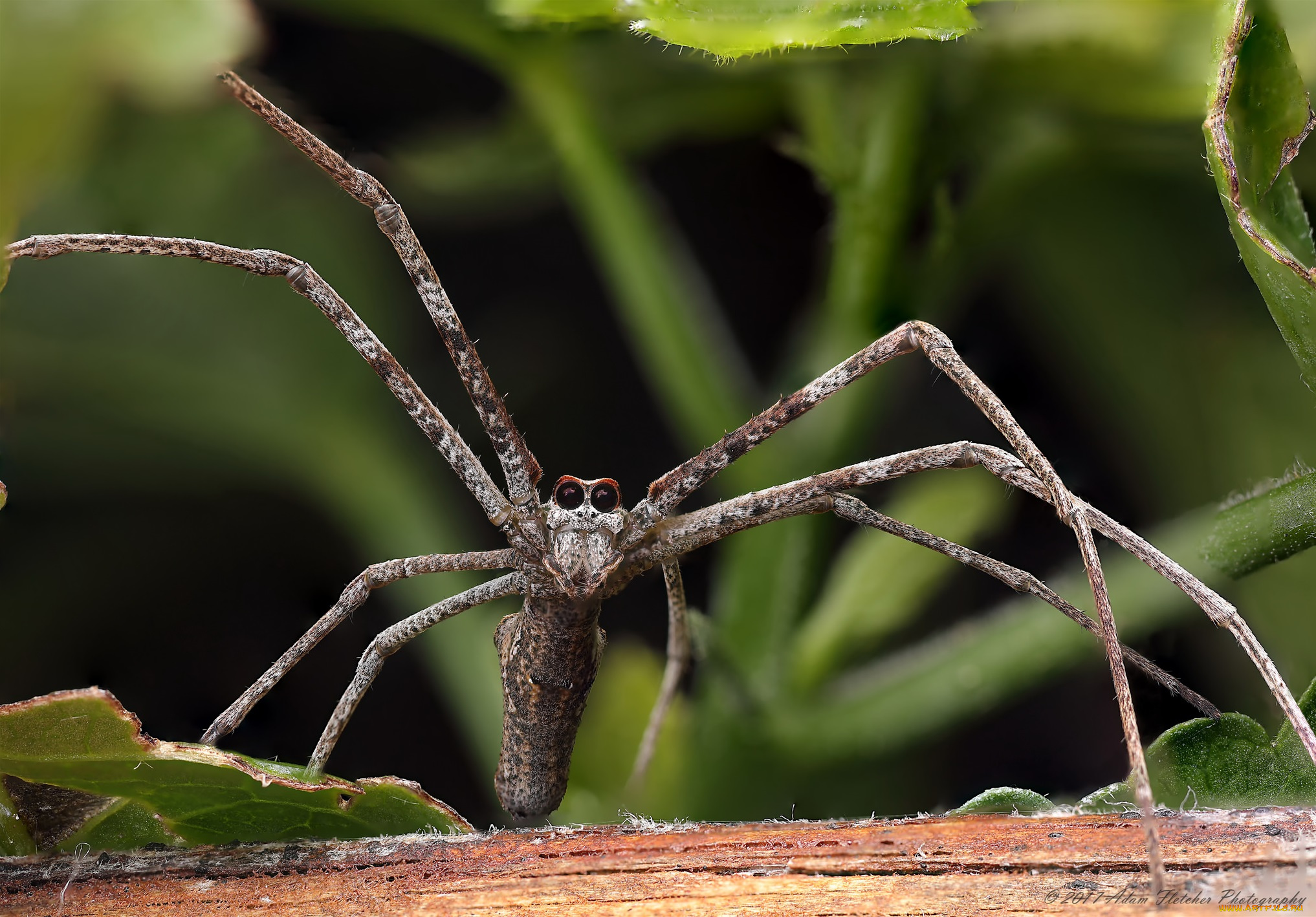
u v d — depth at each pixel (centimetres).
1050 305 27
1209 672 25
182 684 26
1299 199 23
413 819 23
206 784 22
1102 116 25
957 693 25
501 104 27
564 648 24
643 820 23
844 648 25
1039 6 25
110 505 26
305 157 27
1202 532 24
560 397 27
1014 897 22
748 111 27
